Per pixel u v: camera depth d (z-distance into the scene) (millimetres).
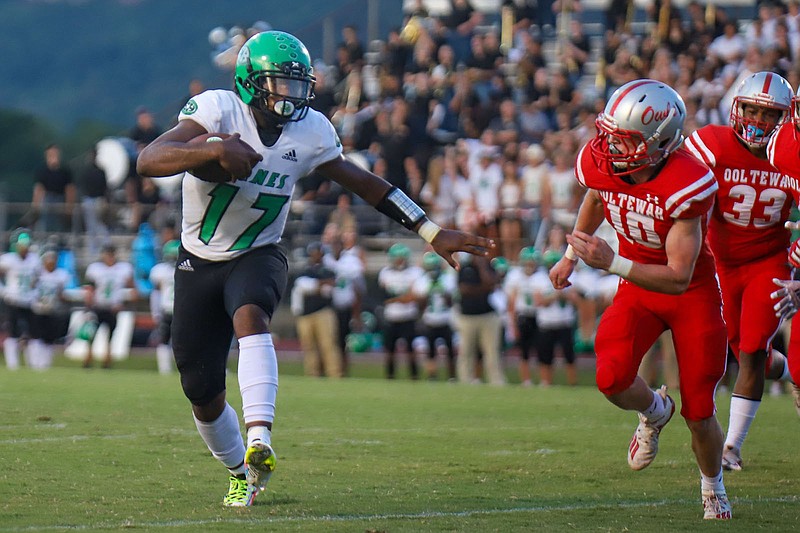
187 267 14703
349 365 50812
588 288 43031
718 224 19531
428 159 52969
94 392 30703
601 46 62469
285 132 14633
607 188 14789
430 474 17750
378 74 59844
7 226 59094
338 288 43125
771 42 52344
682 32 54156
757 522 14297
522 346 40969
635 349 15195
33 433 21625
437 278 42562
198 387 14578
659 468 18703
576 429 24141
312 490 16109
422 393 33000
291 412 27078
